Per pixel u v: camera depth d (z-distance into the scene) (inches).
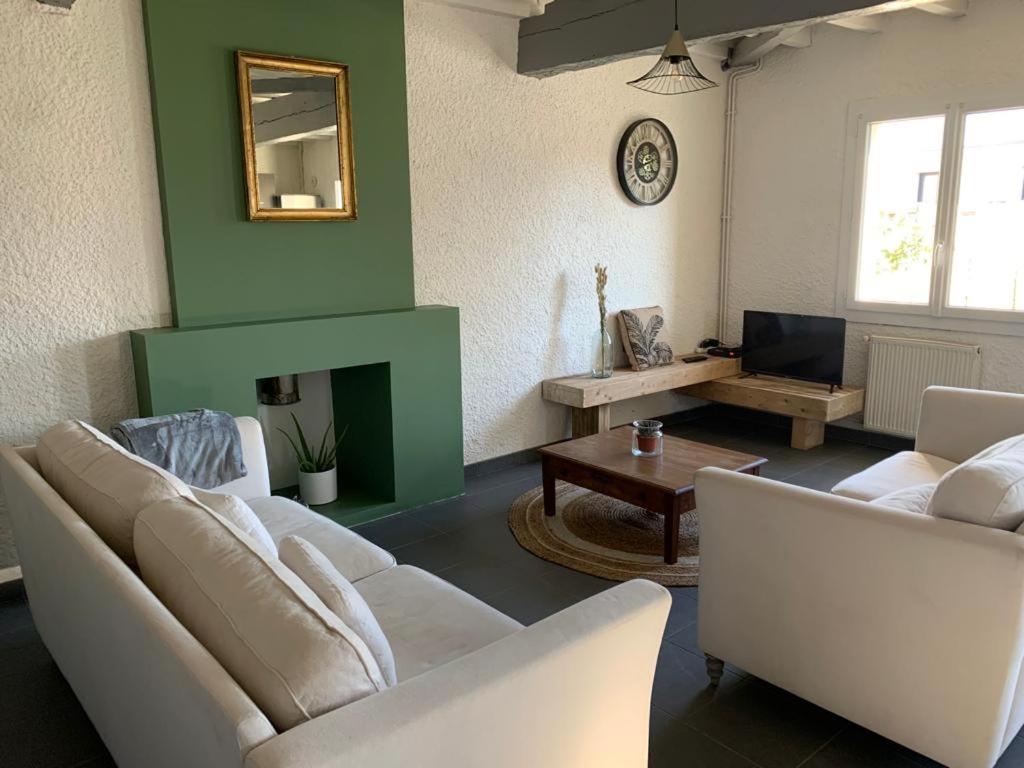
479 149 160.7
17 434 112.9
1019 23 160.9
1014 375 170.6
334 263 138.4
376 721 41.9
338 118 134.0
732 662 89.0
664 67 136.6
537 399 182.5
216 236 124.5
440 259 157.9
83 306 116.4
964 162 174.6
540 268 177.2
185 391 118.5
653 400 211.5
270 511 104.4
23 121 107.9
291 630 45.8
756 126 208.2
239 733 39.4
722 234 220.1
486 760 47.6
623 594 58.2
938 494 72.1
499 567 125.6
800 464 178.9
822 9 116.3
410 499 150.7
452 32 152.5
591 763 56.2
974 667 68.8
